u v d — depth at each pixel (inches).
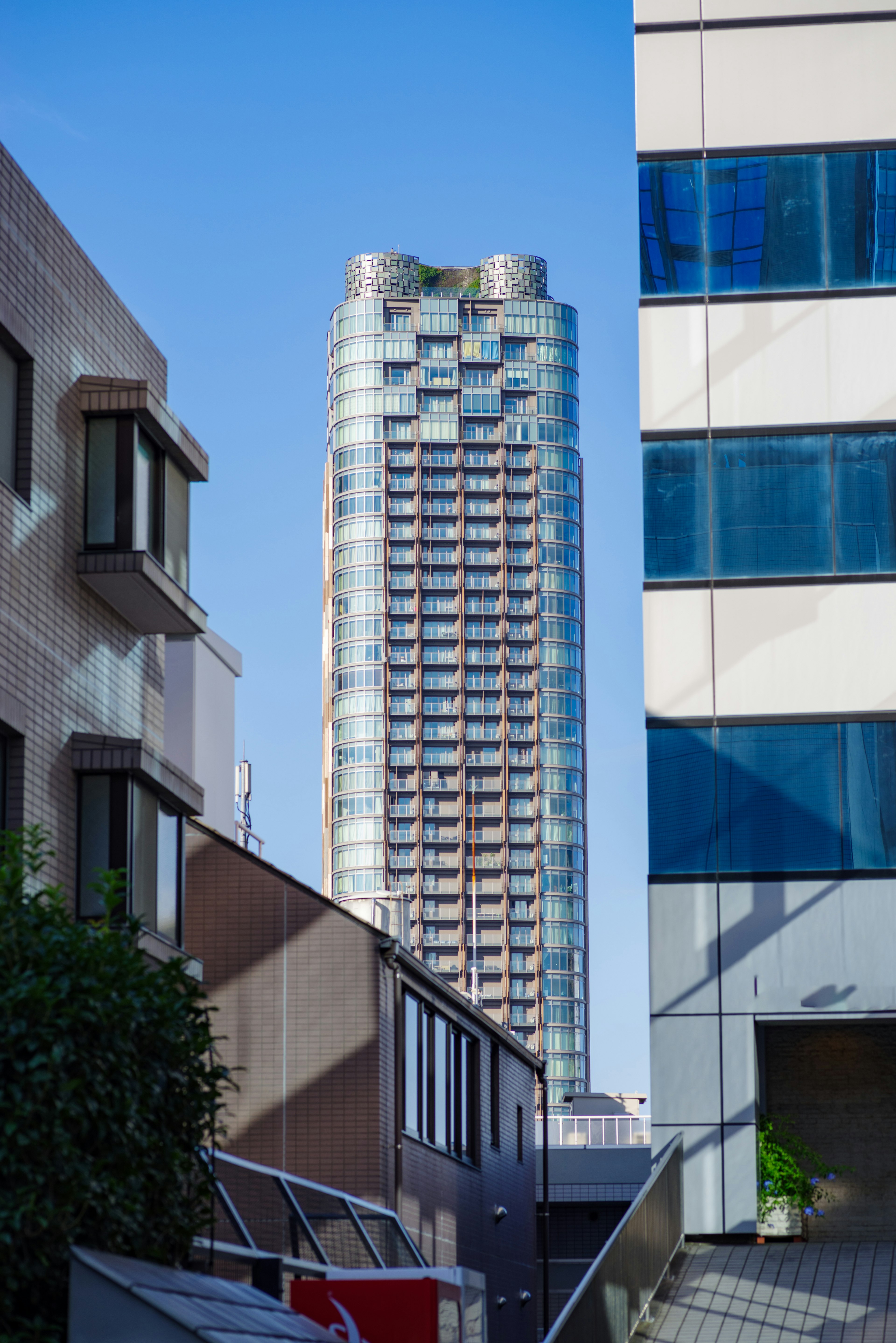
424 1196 1105.4
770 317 978.7
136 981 370.0
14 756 676.1
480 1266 1269.7
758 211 992.9
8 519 672.4
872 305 975.0
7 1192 322.3
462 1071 1270.9
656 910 912.9
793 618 941.2
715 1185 872.3
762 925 904.9
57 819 706.2
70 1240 331.3
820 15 1015.0
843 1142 928.9
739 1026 893.8
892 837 910.4
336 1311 494.6
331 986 1028.5
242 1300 351.9
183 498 829.2
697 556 953.5
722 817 920.3
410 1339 493.0
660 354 979.3
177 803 789.9
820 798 918.4
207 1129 400.5
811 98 1005.2
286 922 1041.5
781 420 965.2
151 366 868.6
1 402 685.9
